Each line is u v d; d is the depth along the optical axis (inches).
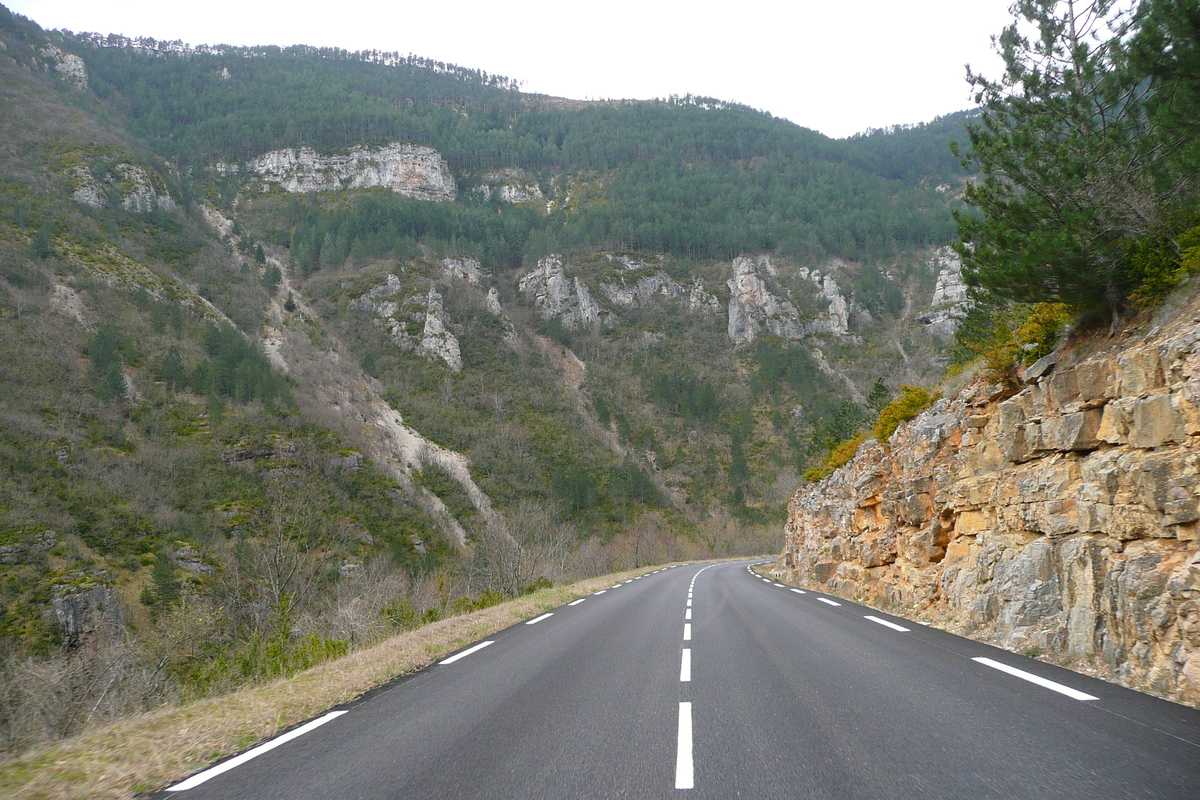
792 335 5305.1
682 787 159.5
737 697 255.8
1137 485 301.6
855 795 149.9
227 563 1544.0
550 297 5590.6
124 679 654.5
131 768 188.7
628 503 3282.5
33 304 2637.8
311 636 525.7
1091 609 311.1
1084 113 408.2
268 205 7081.7
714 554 2952.8
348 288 4896.7
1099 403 361.7
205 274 4419.3
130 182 4963.1
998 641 370.3
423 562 1956.2
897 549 655.1
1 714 541.0
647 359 5206.7
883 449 802.2
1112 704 226.1
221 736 220.1
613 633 465.4
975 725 204.2
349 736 216.4
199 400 2546.8
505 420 3882.9
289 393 2851.9
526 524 1606.8
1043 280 406.3
